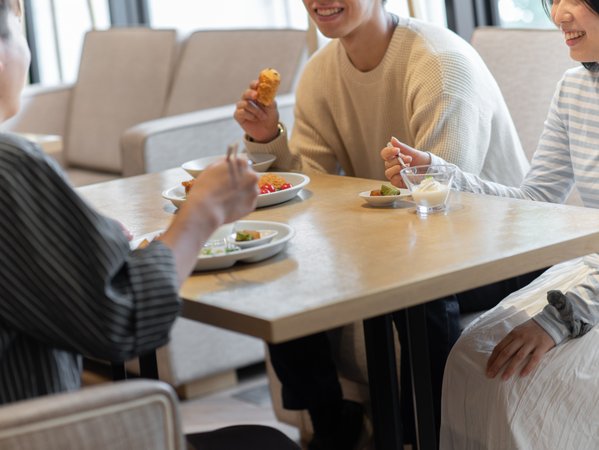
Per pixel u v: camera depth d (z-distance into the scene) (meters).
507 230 1.59
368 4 2.31
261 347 3.33
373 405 1.70
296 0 4.85
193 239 1.32
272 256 1.58
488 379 1.79
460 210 1.76
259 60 3.82
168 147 3.40
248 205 1.38
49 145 3.71
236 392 3.26
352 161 2.56
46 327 1.17
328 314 1.31
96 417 1.08
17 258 1.15
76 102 4.67
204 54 4.07
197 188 1.35
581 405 1.77
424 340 1.62
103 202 2.12
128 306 1.18
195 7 5.29
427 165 1.83
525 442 1.76
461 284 1.41
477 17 3.73
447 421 1.88
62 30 5.96
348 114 2.50
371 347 1.68
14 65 1.38
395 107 2.38
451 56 2.26
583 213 1.67
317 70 2.55
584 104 2.06
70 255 1.16
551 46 2.54
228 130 3.53
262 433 1.65
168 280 1.23
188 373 3.17
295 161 2.46
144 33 4.39
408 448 2.41
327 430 2.51
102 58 4.57
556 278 2.02
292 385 2.43
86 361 3.66
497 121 2.35
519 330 1.81
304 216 1.84
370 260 1.50
